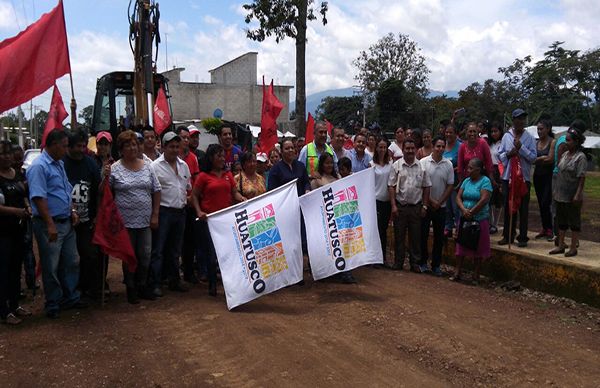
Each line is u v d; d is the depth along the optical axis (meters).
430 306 6.52
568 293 7.10
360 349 5.04
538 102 55.59
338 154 8.57
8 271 5.60
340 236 7.14
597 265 6.91
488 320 6.09
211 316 5.93
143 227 6.30
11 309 5.75
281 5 15.18
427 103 52.53
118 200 6.18
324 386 4.27
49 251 5.66
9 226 5.54
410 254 8.55
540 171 8.71
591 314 6.56
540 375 4.65
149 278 6.70
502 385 4.43
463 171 8.69
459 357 4.95
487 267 8.34
